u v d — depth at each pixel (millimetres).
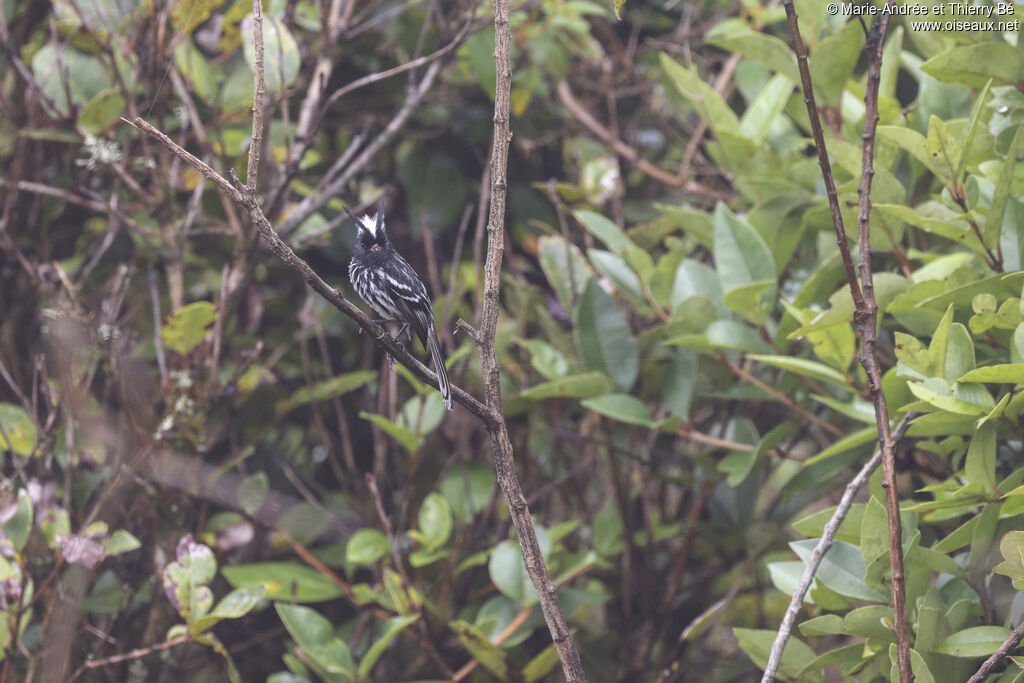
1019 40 5754
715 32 9305
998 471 6254
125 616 8297
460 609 8578
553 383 7539
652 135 11570
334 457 9242
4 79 9938
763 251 7121
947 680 5152
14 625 6602
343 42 10172
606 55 11320
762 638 5832
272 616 9508
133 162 9008
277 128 8953
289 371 10234
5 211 8906
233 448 9227
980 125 6027
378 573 8258
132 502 8305
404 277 7949
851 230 6656
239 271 8352
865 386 6398
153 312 9695
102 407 8367
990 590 5535
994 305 5312
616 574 9234
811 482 6930
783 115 8742
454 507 8477
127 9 8664
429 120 10438
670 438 9281
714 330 7074
